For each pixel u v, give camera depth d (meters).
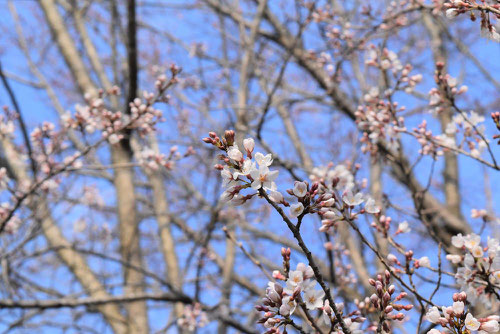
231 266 6.79
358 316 2.24
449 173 7.30
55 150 5.07
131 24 6.10
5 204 5.07
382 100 4.21
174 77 4.95
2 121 4.96
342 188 3.51
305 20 6.22
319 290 2.11
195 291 5.94
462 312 2.12
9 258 5.48
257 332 5.98
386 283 2.31
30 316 5.33
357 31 6.56
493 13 2.65
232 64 8.93
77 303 5.40
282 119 7.77
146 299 5.73
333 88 6.88
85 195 7.25
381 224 3.27
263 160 2.02
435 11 4.95
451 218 6.34
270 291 2.09
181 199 9.08
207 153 7.39
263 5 7.76
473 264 2.71
